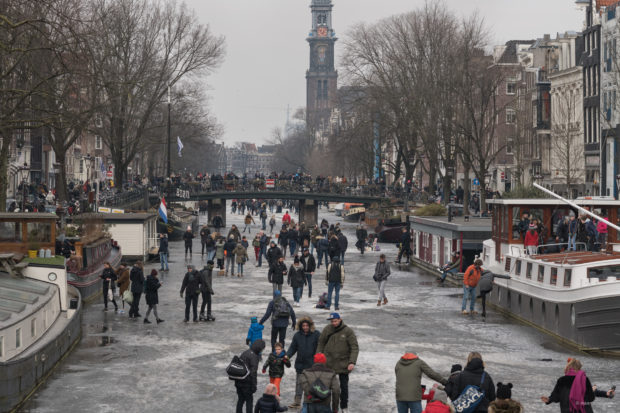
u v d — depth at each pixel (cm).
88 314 3166
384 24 8219
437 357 2427
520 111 8706
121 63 6762
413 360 1568
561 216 3266
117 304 3400
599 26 7812
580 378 1451
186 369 2269
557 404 1930
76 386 2080
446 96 7019
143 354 2448
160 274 4616
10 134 3838
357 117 8806
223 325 2938
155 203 8438
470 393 1439
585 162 8231
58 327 2422
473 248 4153
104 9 5975
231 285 4084
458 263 4225
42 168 9281
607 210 3148
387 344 2614
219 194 9581
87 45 3250
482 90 6788
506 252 3312
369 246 6594
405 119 7925
